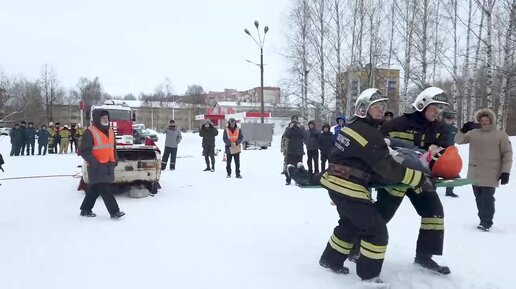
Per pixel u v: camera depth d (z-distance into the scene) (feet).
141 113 346.54
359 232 13.64
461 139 21.35
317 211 23.77
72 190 31.35
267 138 94.27
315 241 17.79
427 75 81.46
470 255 16.21
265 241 17.81
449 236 18.98
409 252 16.29
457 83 73.56
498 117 60.85
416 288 13.12
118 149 28.45
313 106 103.96
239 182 35.96
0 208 24.85
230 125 39.32
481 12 61.00
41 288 13.00
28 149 72.33
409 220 21.43
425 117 14.51
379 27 92.17
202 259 15.57
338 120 36.19
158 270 14.47
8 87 188.75
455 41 75.15
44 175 40.68
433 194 14.34
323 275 13.99
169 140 45.70
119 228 20.04
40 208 24.88
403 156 13.10
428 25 80.07
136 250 16.62
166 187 33.04
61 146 77.05
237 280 13.60
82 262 15.26
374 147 12.41
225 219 21.89
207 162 45.21
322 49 97.91
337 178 13.15
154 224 20.85
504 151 20.02
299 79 102.12
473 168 20.43
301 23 100.17
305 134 37.06
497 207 25.50
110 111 73.05
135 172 28.40
